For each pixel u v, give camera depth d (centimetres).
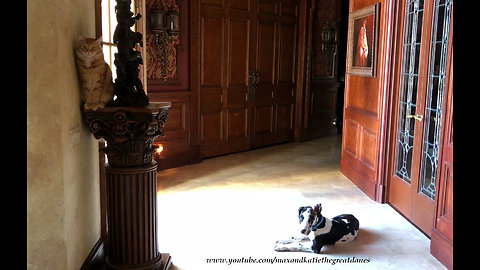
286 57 728
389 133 404
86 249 255
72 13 229
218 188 468
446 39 315
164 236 334
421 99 349
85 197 253
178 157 566
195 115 581
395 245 321
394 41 390
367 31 442
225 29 616
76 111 235
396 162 402
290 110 755
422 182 352
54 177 210
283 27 711
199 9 566
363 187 456
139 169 248
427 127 343
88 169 259
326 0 766
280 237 333
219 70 620
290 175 527
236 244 320
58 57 205
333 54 805
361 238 333
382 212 393
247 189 465
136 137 243
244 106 666
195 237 332
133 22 253
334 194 448
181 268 283
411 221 367
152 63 521
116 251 256
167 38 527
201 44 587
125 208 250
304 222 301
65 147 216
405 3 380
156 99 525
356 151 486
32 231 210
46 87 204
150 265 259
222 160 609
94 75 236
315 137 804
